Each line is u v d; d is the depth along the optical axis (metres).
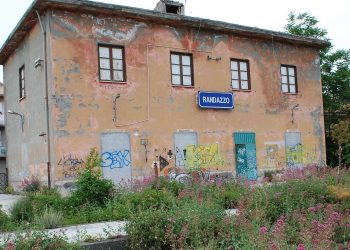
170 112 17.16
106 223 9.62
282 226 6.99
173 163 16.97
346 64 25.80
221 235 6.93
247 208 8.76
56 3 14.78
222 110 18.64
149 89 16.73
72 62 15.16
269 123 20.12
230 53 19.20
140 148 16.25
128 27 16.47
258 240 6.26
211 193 11.17
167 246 7.10
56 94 14.77
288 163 20.53
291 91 21.41
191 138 17.59
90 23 15.66
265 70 20.34
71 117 14.95
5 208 12.03
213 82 18.50
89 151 15.13
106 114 15.64
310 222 7.71
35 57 16.55
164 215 7.46
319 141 22.03
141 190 11.87
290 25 26.94
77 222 9.83
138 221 7.45
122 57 16.34
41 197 11.18
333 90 25.81
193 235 6.96
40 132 16.11
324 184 11.34
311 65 22.34
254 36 20.02
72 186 14.59
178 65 17.75
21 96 18.83
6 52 20.09
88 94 15.35
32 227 7.10
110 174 15.42
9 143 20.77
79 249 6.56
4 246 5.96
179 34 17.78
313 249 5.88
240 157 18.94
